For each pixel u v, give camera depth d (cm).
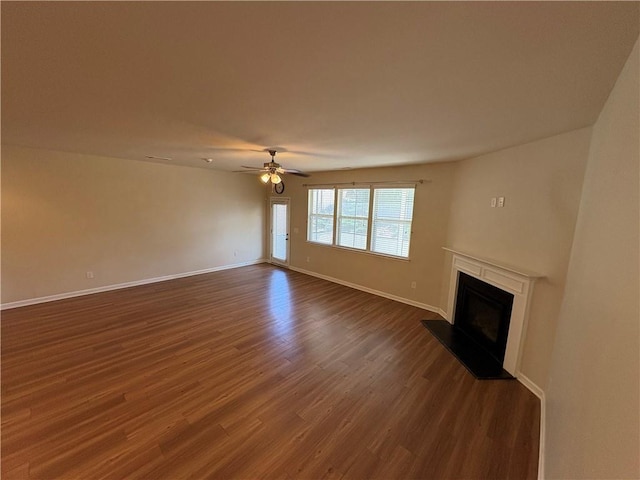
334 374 273
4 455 177
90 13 94
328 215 591
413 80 144
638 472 58
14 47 117
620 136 118
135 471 170
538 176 257
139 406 223
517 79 140
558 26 96
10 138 311
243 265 707
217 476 169
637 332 71
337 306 453
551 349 239
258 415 218
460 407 232
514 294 275
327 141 285
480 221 339
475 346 330
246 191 691
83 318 380
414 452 189
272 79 147
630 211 92
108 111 204
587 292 141
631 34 97
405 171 455
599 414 92
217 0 86
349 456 185
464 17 93
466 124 218
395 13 92
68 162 429
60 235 432
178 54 123
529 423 217
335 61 127
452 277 388
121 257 502
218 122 226
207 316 400
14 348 303
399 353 316
